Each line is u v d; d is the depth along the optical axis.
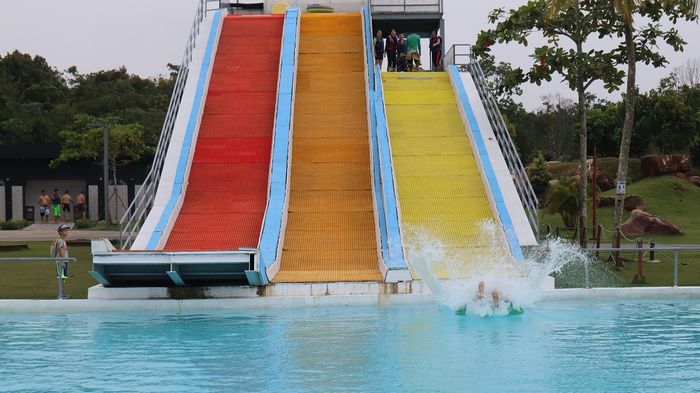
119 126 54.62
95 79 90.94
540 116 80.50
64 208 50.81
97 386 10.48
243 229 21.22
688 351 12.48
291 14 31.00
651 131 53.09
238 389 10.27
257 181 23.25
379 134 23.69
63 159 52.75
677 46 24.47
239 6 35.53
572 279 21.08
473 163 24.02
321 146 24.56
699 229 36.31
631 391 10.05
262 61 28.64
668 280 20.95
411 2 34.66
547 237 28.47
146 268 17.67
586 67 23.73
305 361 11.88
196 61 27.97
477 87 27.66
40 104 77.31
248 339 13.70
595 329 14.49
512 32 24.69
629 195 42.00
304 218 21.83
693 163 53.09
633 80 23.69
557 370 11.18
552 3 23.19
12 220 46.97
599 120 55.69
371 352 12.47
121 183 54.75
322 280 18.38
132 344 13.36
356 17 31.66
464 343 13.19
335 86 27.33
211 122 25.56
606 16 24.30
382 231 20.33
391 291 17.92
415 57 33.66
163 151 23.83
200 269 17.66
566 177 43.06
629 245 29.75
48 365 11.77
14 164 55.06
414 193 22.70
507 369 11.26
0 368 11.57
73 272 23.20
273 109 26.16
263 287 17.94
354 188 22.97
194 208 22.16
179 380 10.77
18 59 85.94
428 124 25.98
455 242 20.64
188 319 16.14
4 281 21.28
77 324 15.61
